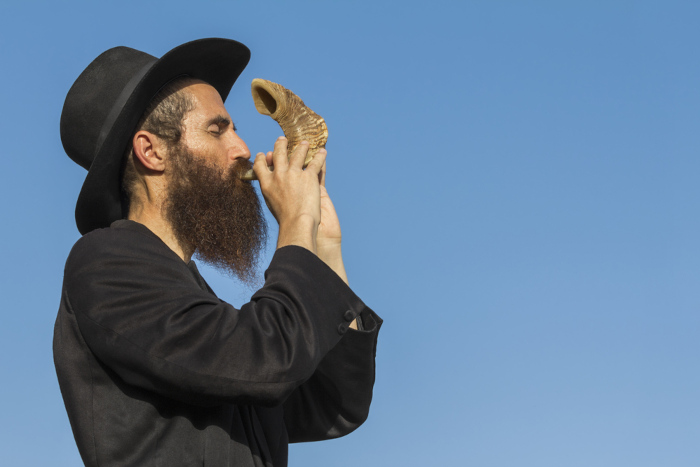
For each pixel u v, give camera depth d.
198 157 3.09
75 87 3.25
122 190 3.14
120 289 2.63
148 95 3.05
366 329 3.04
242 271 3.18
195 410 2.70
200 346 2.52
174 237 3.09
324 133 3.27
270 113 3.32
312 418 3.21
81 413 2.65
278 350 2.54
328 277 2.73
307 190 2.91
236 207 3.12
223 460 2.69
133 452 2.62
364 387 3.14
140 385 2.59
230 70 3.42
